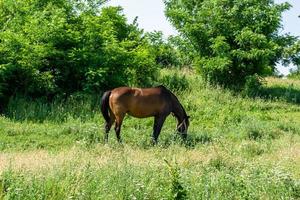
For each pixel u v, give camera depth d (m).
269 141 15.87
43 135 15.63
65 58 20.20
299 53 24.92
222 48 23.89
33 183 7.51
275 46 24.02
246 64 24.39
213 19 24.67
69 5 22.03
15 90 19.64
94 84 19.89
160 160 10.99
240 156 12.34
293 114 21.64
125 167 9.07
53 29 19.89
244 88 23.98
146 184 8.16
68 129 16.11
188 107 21.02
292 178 8.77
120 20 23.72
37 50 19.44
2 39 19.44
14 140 14.90
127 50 22.42
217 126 19.08
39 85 19.56
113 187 7.73
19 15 20.92
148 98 15.69
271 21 24.39
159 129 15.83
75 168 8.83
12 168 8.62
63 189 7.45
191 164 11.13
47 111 18.31
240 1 24.83
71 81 20.78
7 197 6.91
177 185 7.35
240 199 7.76
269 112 21.70
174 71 26.12
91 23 20.88
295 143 15.18
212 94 22.55
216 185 8.30
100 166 9.51
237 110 21.30
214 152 12.23
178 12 25.05
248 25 24.69
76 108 18.77
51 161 10.10
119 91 15.49
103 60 20.50
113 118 15.66
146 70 22.75
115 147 13.26
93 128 15.85
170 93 16.14
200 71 24.56
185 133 15.77
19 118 17.53
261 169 9.76
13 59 19.34
